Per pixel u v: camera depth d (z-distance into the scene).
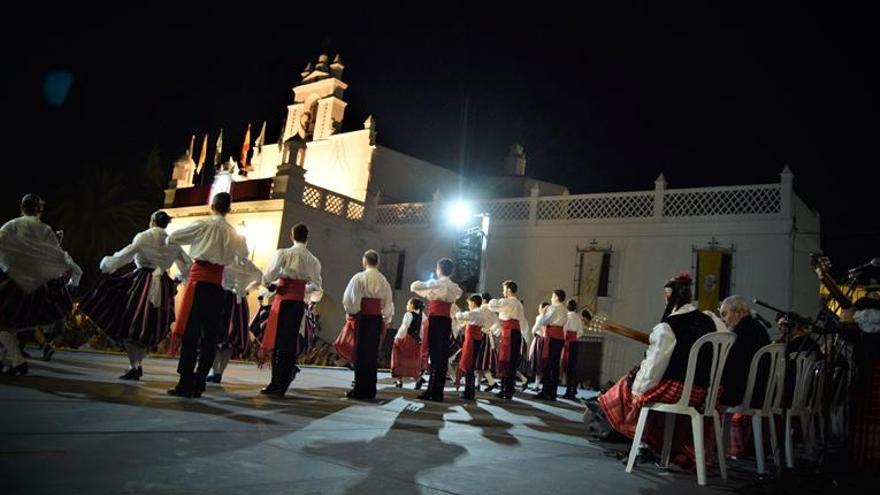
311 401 6.44
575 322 12.73
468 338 9.28
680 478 4.22
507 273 19.12
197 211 21.30
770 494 3.86
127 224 31.77
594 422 5.82
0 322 5.63
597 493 3.42
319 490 2.79
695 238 16.47
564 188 25.83
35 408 4.11
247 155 28.39
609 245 17.64
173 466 2.94
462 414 6.75
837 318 5.14
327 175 23.89
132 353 6.47
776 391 5.04
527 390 13.83
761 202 15.89
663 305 16.56
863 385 5.00
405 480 3.18
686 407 4.17
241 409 5.14
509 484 3.37
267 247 18.23
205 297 5.69
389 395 8.26
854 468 4.96
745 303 5.37
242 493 2.61
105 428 3.69
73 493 2.38
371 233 21.25
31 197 5.81
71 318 10.97
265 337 6.73
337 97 24.88
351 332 7.61
